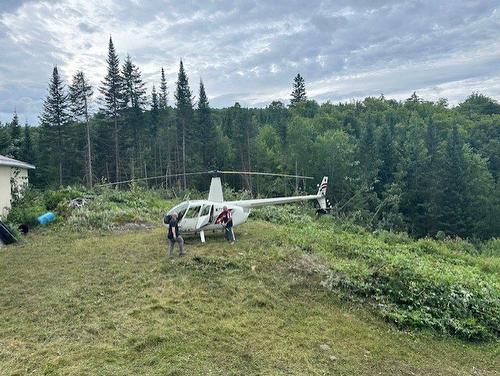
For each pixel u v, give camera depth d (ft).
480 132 260.83
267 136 212.23
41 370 18.58
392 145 173.47
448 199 147.54
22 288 28.37
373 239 56.54
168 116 199.72
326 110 315.99
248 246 40.29
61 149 166.30
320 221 66.18
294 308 27.81
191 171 178.09
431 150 172.55
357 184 156.76
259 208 65.41
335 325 26.09
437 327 27.50
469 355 24.73
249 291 29.30
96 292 27.71
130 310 24.93
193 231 41.83
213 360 20.21
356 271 32.96
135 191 71.15
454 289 31.45
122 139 172.96
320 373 20.33
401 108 328.08
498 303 31.27
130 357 19.88
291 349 22.34
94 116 178.29
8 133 158.10
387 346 24.38
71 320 23.65
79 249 38.34
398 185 147.43
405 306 29.35
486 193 161.89
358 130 249.34
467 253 59.67
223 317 25.20
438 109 351.87
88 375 18.21
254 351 21.58
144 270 32.37
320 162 174.60
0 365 18.90
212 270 32.81
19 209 50.01
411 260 40.34
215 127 196.85
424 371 22.03
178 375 18.63
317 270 33.45
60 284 29.14
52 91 163.73
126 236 44.24
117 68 166.61
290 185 175.73
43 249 38.47
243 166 188.14
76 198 56.95
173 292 28.17
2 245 40.09
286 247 40.04
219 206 42.68
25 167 58.44
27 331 22.26
